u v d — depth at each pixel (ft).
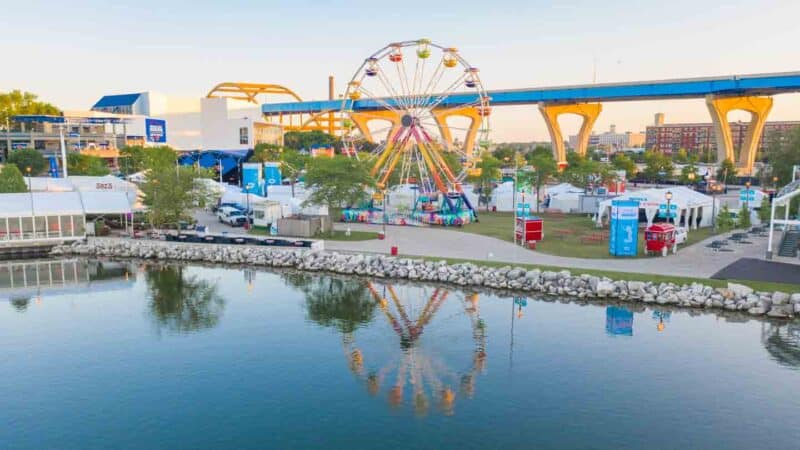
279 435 84.43
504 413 90.53
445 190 268.82
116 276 186.80
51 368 109.81
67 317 142.61
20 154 396.78
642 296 145.69
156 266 201.46
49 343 123.54
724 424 86.38
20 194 230.27
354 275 182.39
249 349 119.24
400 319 138.21
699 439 82.28
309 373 106.83
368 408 92.63
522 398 95.50
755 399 94.17
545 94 625.00
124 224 256.52
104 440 83.46
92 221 242.78
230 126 590.55
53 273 191.42
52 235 226.17
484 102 294.66
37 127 527.40
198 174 247.29
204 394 98.22
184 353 117.19
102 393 98.89
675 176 542.98
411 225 261.44
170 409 92.89
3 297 161.68
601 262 175.11
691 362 109.29
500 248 201.36
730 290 141.08
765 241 207.41
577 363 109.50
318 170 233.14
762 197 276.41
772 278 150.92
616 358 111.75
